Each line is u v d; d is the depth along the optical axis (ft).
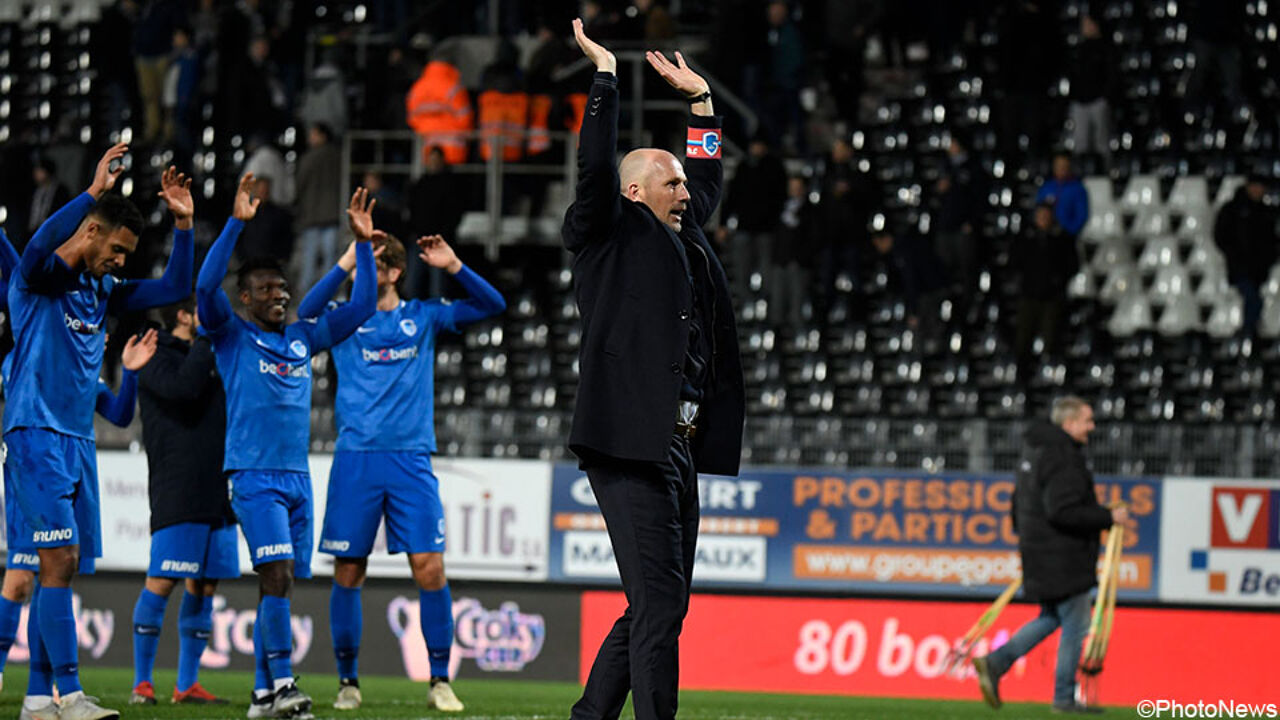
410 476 109.40
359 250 104.01
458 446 173.06
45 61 263.29
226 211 218.18
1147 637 153.79
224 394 111.65
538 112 215.72
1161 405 195.11
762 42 222.69
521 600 159.74
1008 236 220.64
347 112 223.10
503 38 214.28
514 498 160.35
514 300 213.25
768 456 172.14
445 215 196.85
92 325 89.30
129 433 181.78
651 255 65.92
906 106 237.66
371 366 109.40
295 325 103.40
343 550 109.19
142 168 235.61
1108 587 133.59
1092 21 221.05
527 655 159.02
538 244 218.59
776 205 205.77
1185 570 155.22
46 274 86.12
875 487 157.99
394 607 158.92
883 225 211.00
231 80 221.25
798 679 156.35
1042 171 226.17
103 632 161.27
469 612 160.15
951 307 203.10
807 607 157.07
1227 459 164.55
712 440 68.54
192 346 106.83
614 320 65.26
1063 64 238.27
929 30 238.48
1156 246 215.10
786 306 201.77
